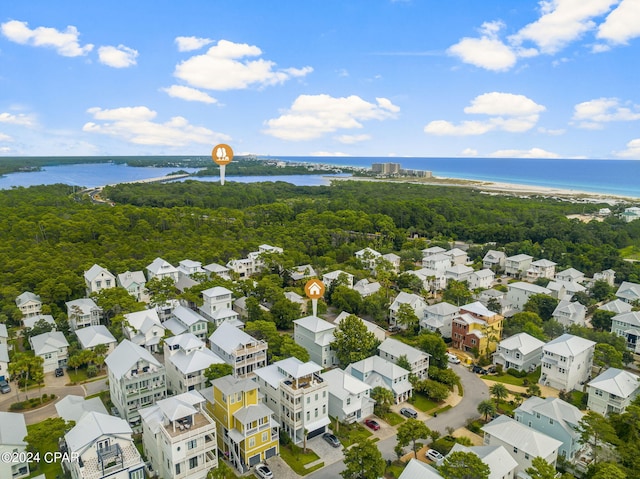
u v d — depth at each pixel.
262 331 91.25
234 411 59.47
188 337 78.81
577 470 59.16
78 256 133.50
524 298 124.75
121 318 92.62
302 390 64.06
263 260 144.88
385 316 113.06
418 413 74.38
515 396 76.81
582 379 86.00
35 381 81.88
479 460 50.94
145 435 58.53
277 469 58.84
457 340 100.25
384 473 58.06
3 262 123.19
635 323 96.62
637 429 61.53
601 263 154.12
